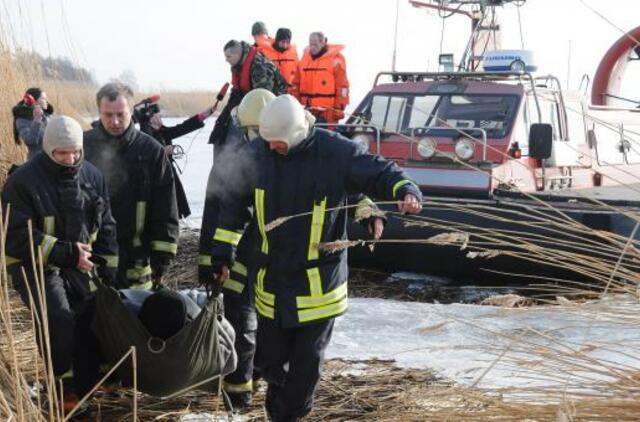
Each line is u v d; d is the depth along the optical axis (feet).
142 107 30.86
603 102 47.32
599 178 34.35
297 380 14.78
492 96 30.55
